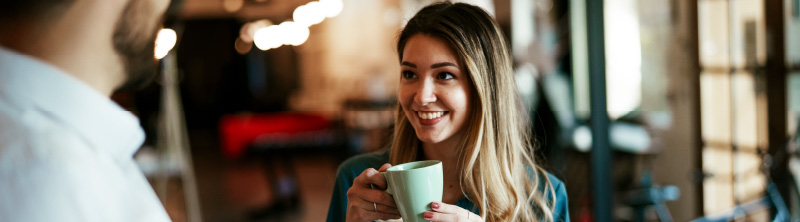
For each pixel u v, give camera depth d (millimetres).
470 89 1082
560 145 3379
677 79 2881
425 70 1055
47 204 465
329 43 9836
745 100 2836
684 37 2850
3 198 460
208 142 9906
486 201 1117
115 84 567
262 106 11203
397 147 1241
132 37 551
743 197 2840
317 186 6199
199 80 11586
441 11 1075
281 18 10172
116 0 538
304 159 7738
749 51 2814
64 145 491
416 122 1080
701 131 2857
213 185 6406
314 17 7770
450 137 1151
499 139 1112
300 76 10820
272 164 5676
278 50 11016
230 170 7137
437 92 1053
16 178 465
